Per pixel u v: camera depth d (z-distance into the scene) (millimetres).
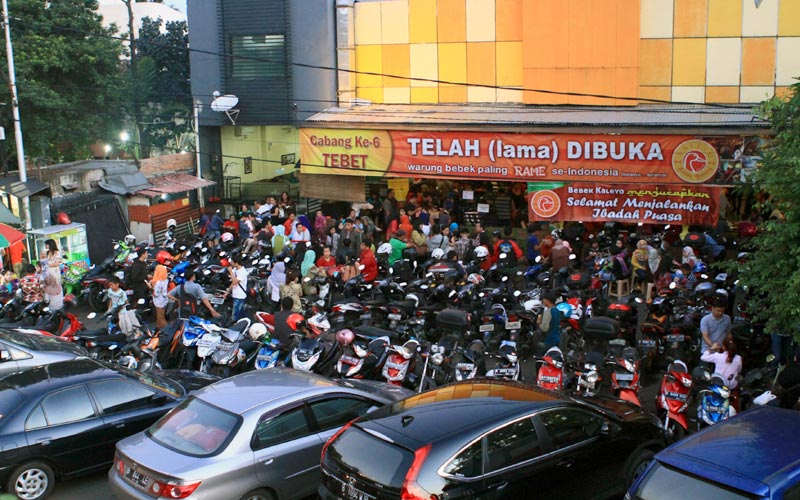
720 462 6027
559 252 17266
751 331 12461
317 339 12281
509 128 20328
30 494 8727
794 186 9805
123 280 17828
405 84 24281
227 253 19859
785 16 20234
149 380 10094
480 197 24328
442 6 23438
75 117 25734
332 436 7602
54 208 22203
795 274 9492
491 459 6855
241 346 12352
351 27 24391
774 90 20531
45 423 8852
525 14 21609
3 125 23969
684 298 14047
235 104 25484
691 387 9781
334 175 23594
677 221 19078
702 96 21031
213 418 7953
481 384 8172
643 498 6129
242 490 7559
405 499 6336
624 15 20734
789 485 5695
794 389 9719
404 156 21984
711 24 20688
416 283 16297
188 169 28172
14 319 16172
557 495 7273
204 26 26359
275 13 25516
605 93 21266
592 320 12188
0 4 23891
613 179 19578
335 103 25531
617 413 8328
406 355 11336
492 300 14961
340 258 18953
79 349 12000
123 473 7742
